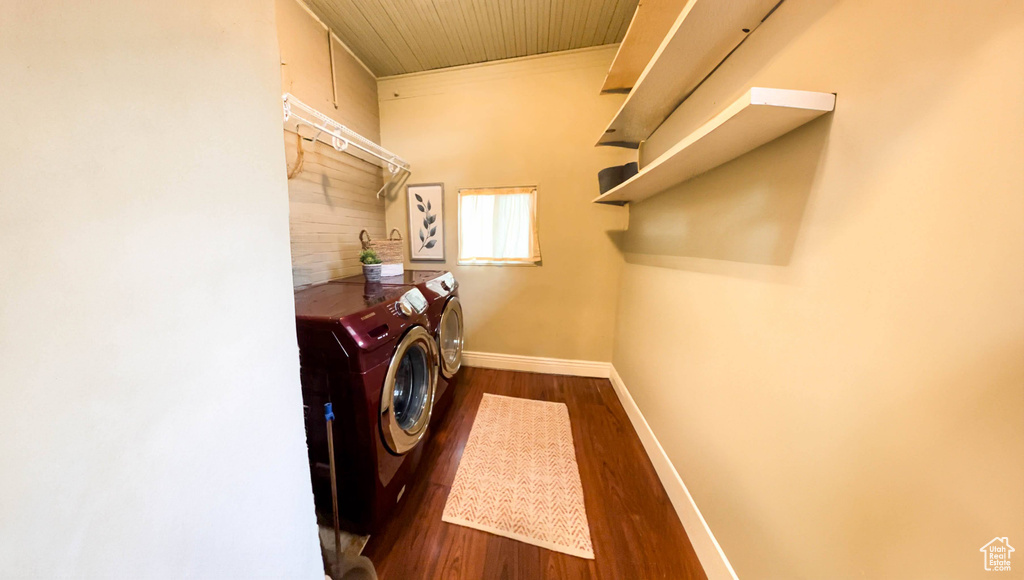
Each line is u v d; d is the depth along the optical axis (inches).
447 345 78.5
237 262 18.5
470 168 97.5
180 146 15.1
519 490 55.2
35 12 10.4
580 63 88.6
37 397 11.0
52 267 11.1
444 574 41.6
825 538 26.0
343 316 40.8
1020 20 15.8
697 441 47.1
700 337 47.3
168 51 14.4
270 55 20.1
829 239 26.4
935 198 19.2
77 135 11.6
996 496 16.9
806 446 28.1
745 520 36.0
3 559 10.6
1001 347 16.6
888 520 21.5
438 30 78.7
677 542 46.3
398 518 49.5
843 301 25.0
